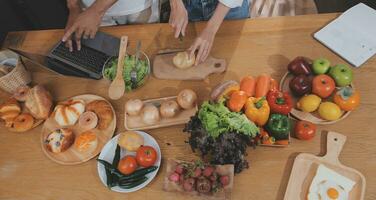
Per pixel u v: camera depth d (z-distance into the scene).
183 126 1.27
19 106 1.38
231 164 1.10
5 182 1.23
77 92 1.41
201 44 1.36
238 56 1.39
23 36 1.61
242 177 1.13
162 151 1.22
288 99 1.18
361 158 1.11
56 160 1.24
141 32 1.53
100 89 1.41
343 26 1.39
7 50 1.41
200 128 1.10
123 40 1.41
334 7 2.38
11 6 2.45
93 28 1.50
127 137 1.21
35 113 1.32
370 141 1.14
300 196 1.08
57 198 1.18
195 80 1.36
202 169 1.09
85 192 1.17
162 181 1.16
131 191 1.14
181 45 1.46
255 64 1.37
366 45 1.33
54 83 1.45
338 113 1.17
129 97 1.36
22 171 1.25
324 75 1.23
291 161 1.14
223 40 1.44
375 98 1.22
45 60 1.48
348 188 1.06
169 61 1.42
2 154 1.30
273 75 1.33
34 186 1.21
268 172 1.13
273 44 1.40
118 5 1.66
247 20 1.48
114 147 1.24
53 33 1.60
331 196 1.04
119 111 1.34
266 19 1.47
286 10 2.08
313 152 1.15
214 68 1.36
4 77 1.35
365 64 1.30
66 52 1.48
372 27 1.37
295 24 1.44
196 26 1.50
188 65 1.37
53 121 1.34
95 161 1.24
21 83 1.42
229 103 1.16
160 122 1.27
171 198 1.12
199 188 1.06
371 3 2.25
